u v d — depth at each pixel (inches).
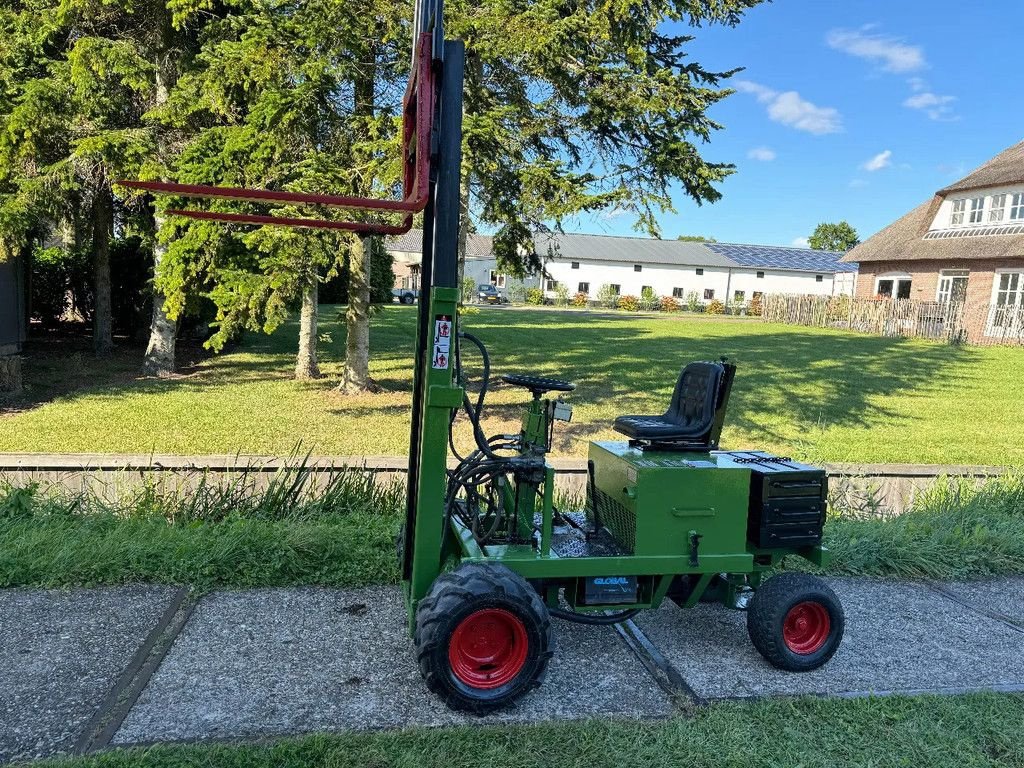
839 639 150.3
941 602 189.6
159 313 501.0
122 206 537.0
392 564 184.9
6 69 378.0
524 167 351.3
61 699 125.3
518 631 129.4
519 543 145.3
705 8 361.4
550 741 117.6
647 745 118.3
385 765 109.2
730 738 120.8
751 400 497.7
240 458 224.1
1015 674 150.9
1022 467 288.2
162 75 428.5
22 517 194.7
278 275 307.0
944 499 248.8
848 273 1790.1
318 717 123.2
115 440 321.7
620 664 148.8
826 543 209.2
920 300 1051.3
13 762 107.7
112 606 162.4
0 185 393.1
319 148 344.5
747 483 146.6
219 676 135.0
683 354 751.1
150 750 109.1
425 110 120.4
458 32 310.8
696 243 2348.7
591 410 439.8
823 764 115.4
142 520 195.8
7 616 155.7
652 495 141.7
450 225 126.3
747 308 1875.0
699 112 358.9
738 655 155.0
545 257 533.3
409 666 141.7
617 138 384.8
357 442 334.3
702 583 151.2
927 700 135.9
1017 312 881.5
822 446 365.4
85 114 378.3
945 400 519.2
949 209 1037.8
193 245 307.4
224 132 325.4
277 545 185.5
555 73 343.9
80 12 398.9
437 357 129.0
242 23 334.3
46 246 796.0
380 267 659.4
